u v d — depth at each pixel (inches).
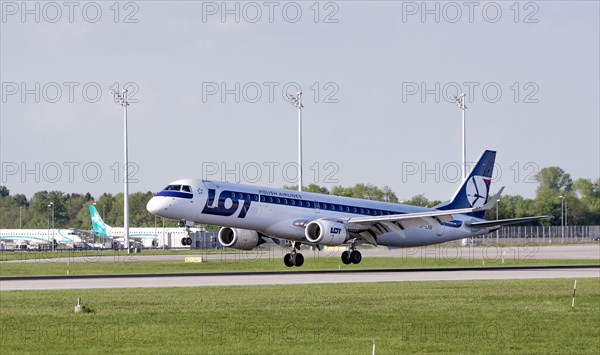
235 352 3558.1
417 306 5123.0
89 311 4817.9
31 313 4785.9
